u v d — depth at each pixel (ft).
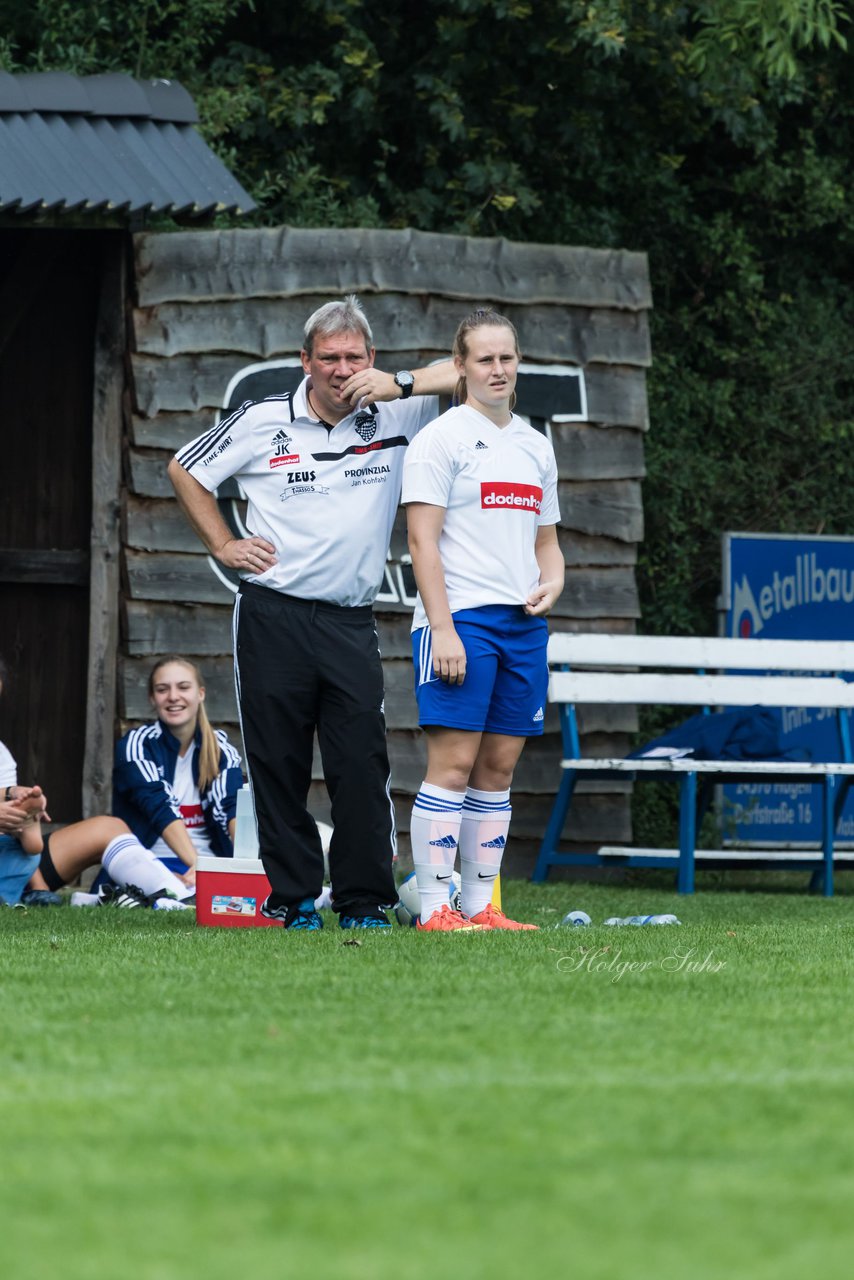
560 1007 41.19
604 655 108.68
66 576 104.17
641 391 113.91
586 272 113.50
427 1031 37.35
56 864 86.07
